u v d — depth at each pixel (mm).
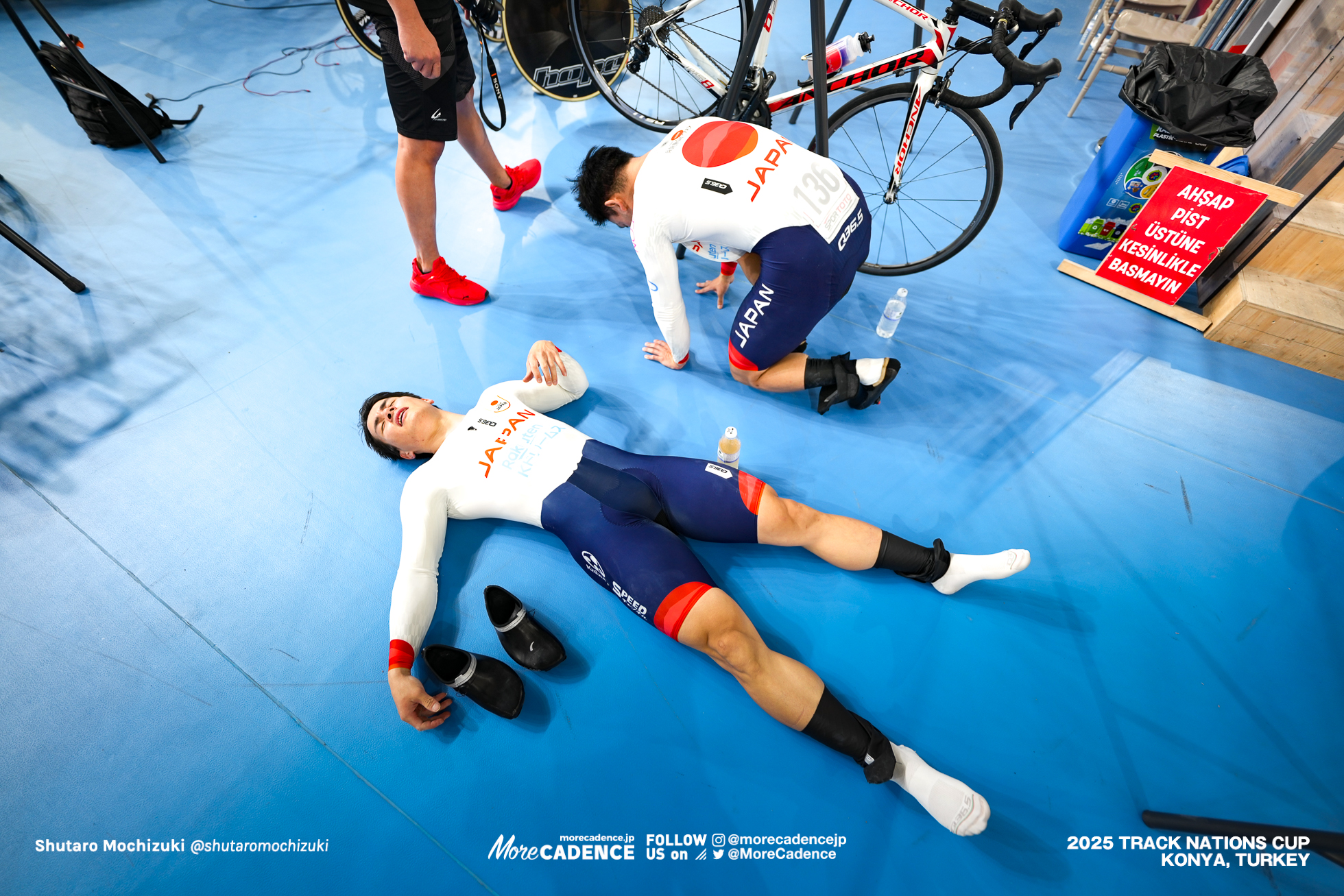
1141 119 2303
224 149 3223
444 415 1869
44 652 1624
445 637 1654
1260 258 2309
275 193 2980
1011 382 2232
